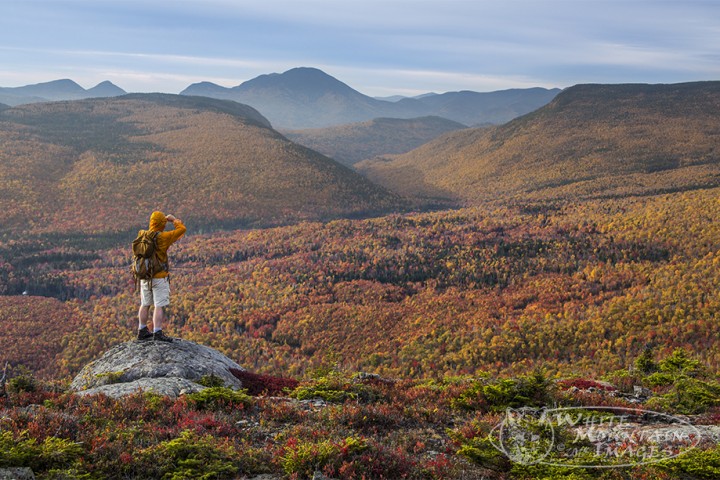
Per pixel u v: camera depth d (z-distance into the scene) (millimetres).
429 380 14414
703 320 116438
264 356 146500
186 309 187875
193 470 6055
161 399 8562
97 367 10961
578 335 122250
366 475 6375
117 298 197625
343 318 165000
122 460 6051
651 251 196750
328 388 10852
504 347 122312
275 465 6535
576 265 198500
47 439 6098
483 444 7500
